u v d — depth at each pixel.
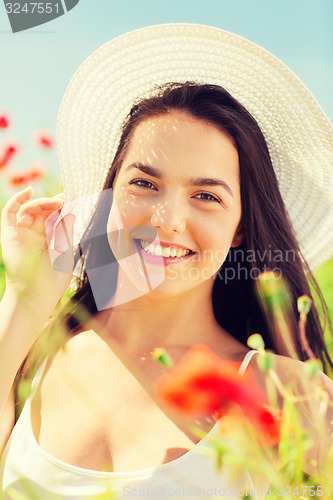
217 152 1.57
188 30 1.80
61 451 1.50
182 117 1.58
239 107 1.68
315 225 2.05
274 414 0.92
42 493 1.45
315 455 1.35
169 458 1.44
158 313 1.68
